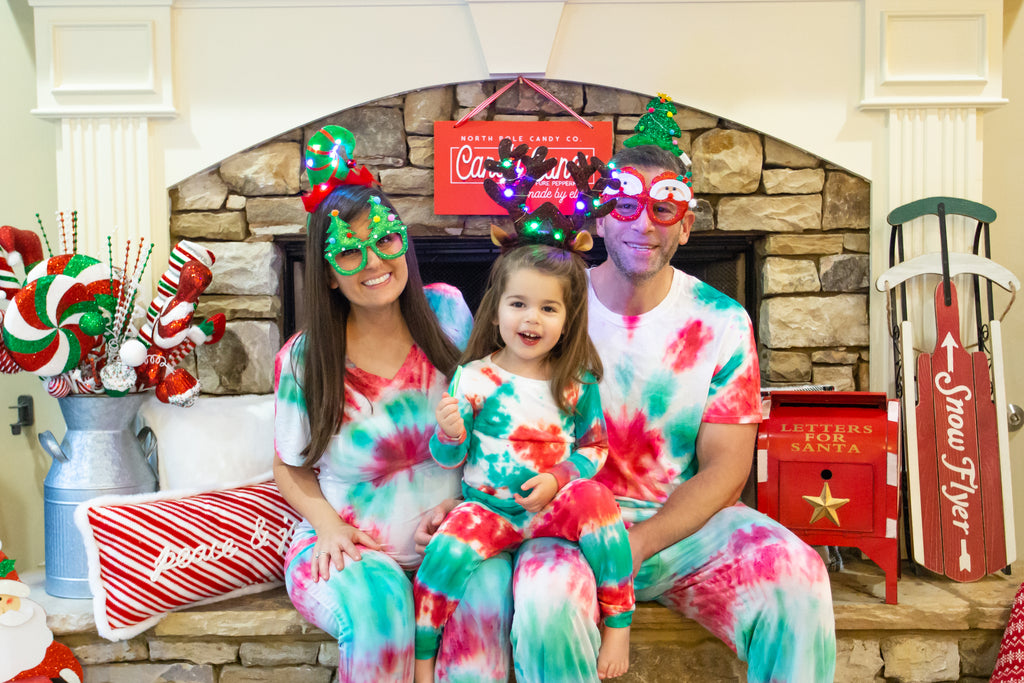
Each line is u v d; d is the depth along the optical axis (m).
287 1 2.13
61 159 2.16
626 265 1.63
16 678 1.56
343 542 1.49
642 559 1.49
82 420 1.86
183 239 2.20
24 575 2.02
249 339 2.21
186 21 2.13
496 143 2.17
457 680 1.39
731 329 1.65
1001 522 1.90
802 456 1.75
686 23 2.15
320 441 1.56
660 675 1.66
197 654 1.71
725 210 2.21
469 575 1.40
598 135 2.17
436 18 2.14
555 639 1.29
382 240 1.53
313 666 1.71
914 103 2.13
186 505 1.73
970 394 1.96
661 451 1.70
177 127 2.16
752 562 1.44
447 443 1.45
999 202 2.30
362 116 2.20
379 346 1.62
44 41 2.12
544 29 2.12
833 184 2.21
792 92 2.16
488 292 1.54
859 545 1.73
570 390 1.50
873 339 2.21
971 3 2.12
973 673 1.74
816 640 1.38
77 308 1.81
